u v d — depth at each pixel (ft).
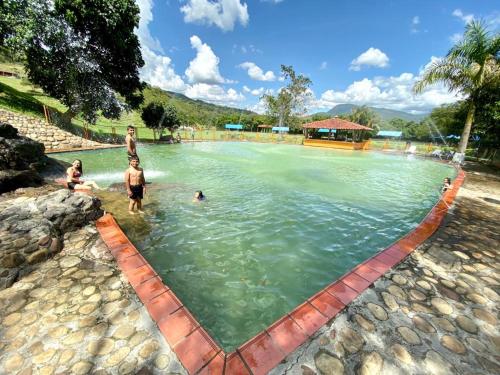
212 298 9.54
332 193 25.43
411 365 6.02
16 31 44.57
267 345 6.36
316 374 5.69
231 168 38.91
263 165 43.32
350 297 8.36
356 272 9.83
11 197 17.47
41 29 45.16
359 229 16.31
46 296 8.13
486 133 51.29
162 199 21.06
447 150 70.33
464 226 15.44
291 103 155.43
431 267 10.55
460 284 9.44
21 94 61.41
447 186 26.35
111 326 6.91
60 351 6.13
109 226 13.60
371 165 49.42
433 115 107.96
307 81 148.77
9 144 19.27
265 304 9.29
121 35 54.85
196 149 67.10
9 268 8.87
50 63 50.21
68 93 53.31
